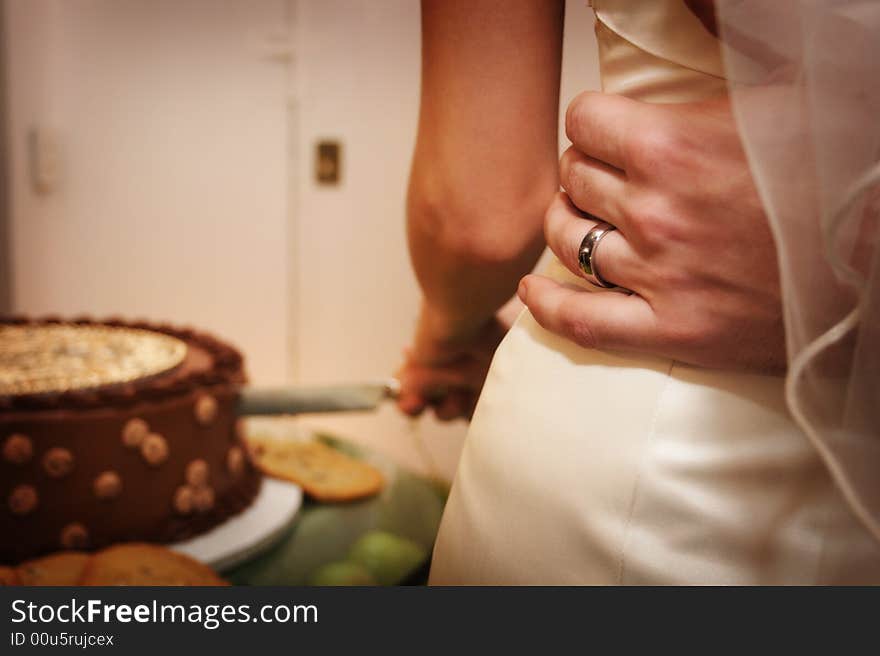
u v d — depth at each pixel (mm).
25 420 822
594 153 352
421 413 873
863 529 329
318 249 1716
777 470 338
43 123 1567
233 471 967
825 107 281
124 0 1578
